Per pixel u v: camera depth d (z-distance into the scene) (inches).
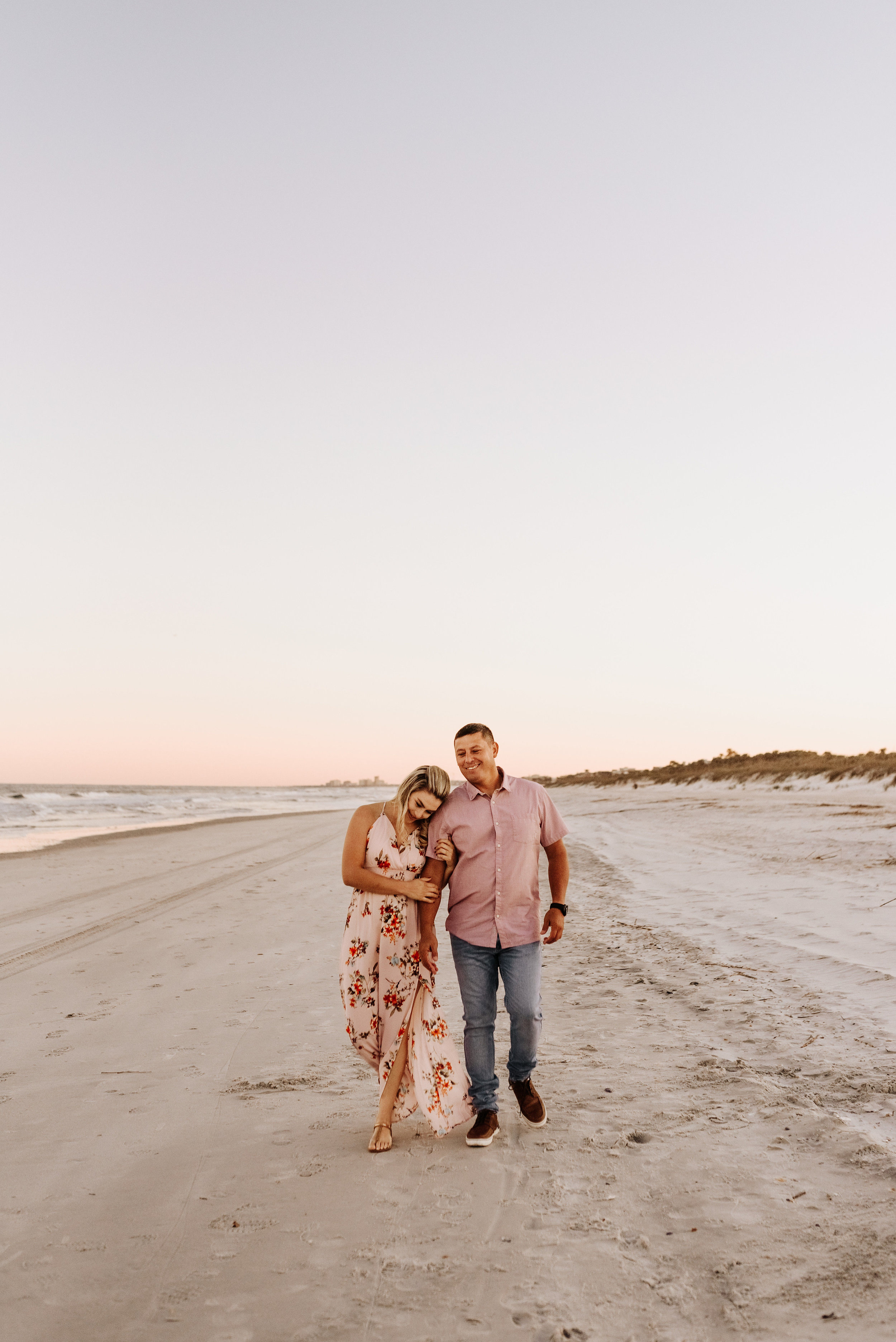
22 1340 95.8
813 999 228.8
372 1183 134.3
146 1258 113.6
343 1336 95.7
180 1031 228.5
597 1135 150.3
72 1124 163.5
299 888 546.0
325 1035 219.5
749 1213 120.1
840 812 855.7
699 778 1972.2
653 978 265.9
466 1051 153.6
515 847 151.9
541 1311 99.3
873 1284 101.3
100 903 483.2
